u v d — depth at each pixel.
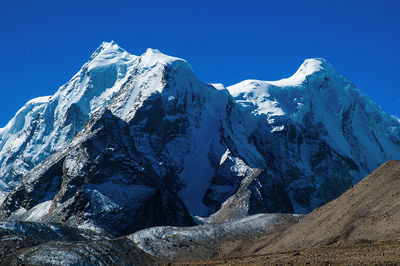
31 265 97.75
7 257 101.62
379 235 89.50
